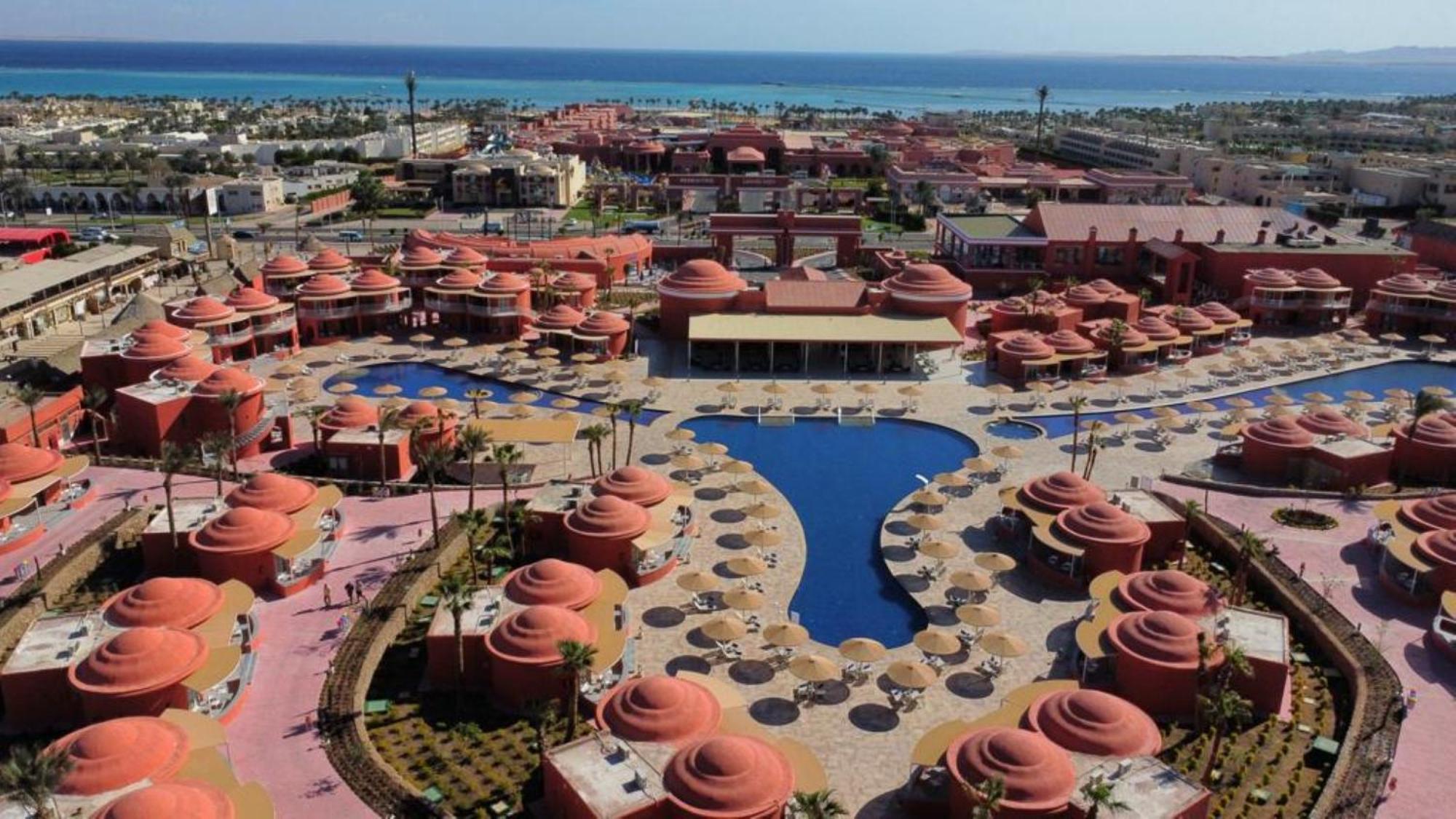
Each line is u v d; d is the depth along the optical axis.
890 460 90.19
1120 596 61.38
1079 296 128.75
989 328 128.88
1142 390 108.94
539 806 47.38
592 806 43.28
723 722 49.50
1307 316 135.50
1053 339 113.50
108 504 76.00
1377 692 55.47
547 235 191.88
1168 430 97.88
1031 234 153.12
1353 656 58.75
